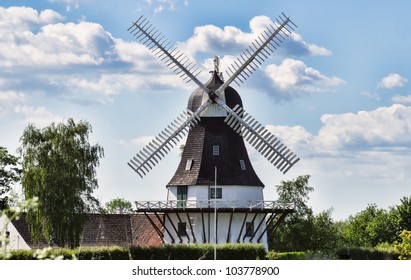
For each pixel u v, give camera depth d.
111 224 63.59
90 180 58.12
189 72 54.22
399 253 50.28
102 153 59.03
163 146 53.59
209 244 49.38
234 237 52.12
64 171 56.59
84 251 44.81
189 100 54.88
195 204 52.12
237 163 53.38
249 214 52.84
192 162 53.41
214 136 53.66
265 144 52.69
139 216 65.00
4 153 71.38
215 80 54.78
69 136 57.62
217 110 53.97
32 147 57.22
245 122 53.28
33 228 57.22
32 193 56.00
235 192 52.44
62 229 56.06
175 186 53.25
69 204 56.03
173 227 52.38
